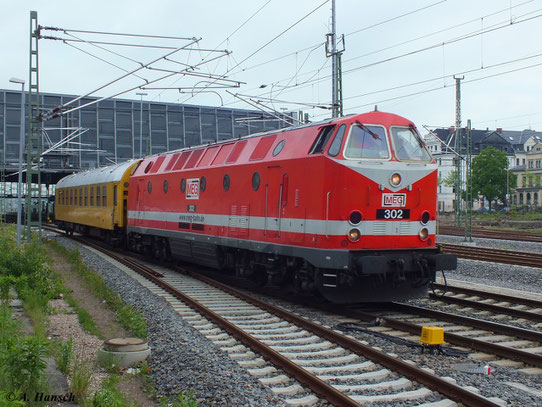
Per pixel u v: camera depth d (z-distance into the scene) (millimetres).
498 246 25750
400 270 10758
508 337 9203
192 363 7621
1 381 5953
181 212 17625
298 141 12062
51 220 50500
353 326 10125
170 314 11094
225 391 6516
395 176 11023
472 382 6789
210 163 15984
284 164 12164
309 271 11656
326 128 11375
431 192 11445
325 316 11055
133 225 22078
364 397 6281
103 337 9375
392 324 10000
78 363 7383
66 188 35469
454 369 7355
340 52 22953
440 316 10719
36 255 15828
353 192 10641
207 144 17141
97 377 7176
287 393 6555
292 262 12141
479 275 16500
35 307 10875
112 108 44000
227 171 14773
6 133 42469
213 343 8820
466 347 8461
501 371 7285
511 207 68938
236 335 9266
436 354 8078
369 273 10406
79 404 6070
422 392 6414
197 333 9484
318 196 10969
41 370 6359
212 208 15555
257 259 13711
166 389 6828
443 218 60906
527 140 92062
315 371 7258
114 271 17828
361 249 10672
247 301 12711
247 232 13633
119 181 24422
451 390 6316
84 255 22766
